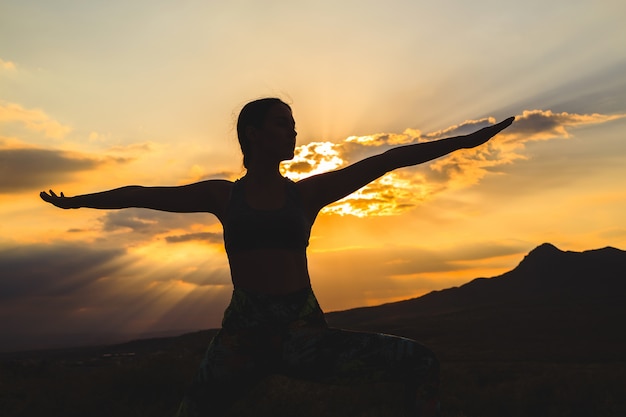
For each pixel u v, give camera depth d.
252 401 10.72
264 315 3.10
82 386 11.98
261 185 3.26
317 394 11.45
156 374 12.02
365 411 10.09
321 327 3.17
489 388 12.86
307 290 3.18
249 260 3.15
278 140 3.23
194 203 3.37
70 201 3.41
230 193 3.29
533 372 19.06
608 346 40.75
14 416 10.26
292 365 3.10
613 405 10.68
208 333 40.31
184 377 12.14
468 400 11.69
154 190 3.41
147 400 11.48
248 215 3.15
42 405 10.79
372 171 3.26
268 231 3.14
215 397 3.15
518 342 51.22
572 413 10.61
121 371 12.36
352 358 3.02
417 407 2.91
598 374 13.55
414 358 2.95
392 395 10.82
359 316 137.62
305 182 3.31
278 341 3.10
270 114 3.24
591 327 59.47
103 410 10.51
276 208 3.18
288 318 3.11
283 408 10.31
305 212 3.25
